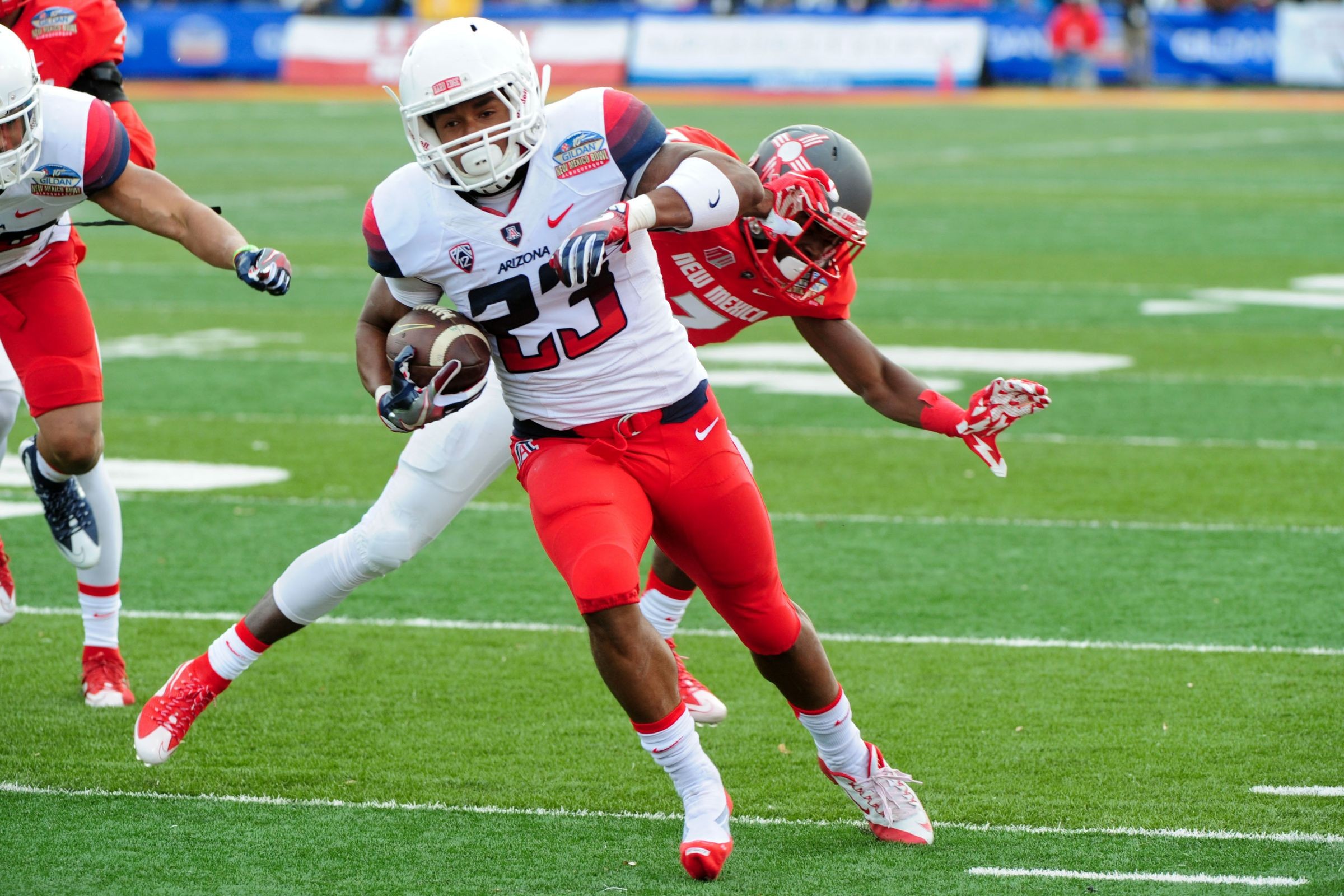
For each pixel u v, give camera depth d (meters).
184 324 41.84
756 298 15.36
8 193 15.12
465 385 13.48
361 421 31.77
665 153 13.36
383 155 78.50
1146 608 20.89
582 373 13.36
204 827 14.53
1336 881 13.16
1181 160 77.19
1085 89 111.06
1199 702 17.58
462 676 18.72
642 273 13.49
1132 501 25.97
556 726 17.12
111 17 18.19
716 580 13.72
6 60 14.36
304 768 15.98
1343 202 63.47
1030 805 14.93
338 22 116.69
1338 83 109.19
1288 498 26.02
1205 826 14.36
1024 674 18.55
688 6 117.62
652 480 13.45
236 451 29.42
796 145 14.84
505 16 113.31
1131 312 42.16
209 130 88.81
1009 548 23.61
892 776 14.23
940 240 54.75
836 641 19.77
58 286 17.00
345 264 50.22
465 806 15.04
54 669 18.91
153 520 25.09
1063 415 31.67
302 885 13.30
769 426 31.25
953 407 14.58
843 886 13.22
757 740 16.81
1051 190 67.19
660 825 14.60
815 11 113.50
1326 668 18.61
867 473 27.92
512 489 27.56
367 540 14.84
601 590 12.91
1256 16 110.38
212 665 14.94
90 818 14.73
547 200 13.14
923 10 110.12
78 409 16.92
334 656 19.42
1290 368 35.62
